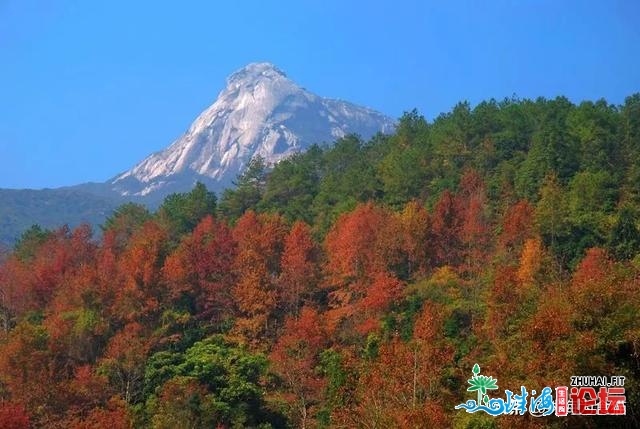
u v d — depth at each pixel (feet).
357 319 224.33
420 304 216.95
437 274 238.68
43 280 270.05
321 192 346.95
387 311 223.51
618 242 235.20
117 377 200.54
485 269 237.25
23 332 199.72
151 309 240.73
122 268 256.52
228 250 267.80
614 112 343.67
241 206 360.07
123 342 208.95
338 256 254.06
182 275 252.01
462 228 262.47
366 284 244.01
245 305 244.42
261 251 266.36
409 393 121.90
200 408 170.91
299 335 209.77
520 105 371.76
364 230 257.14
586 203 253.44
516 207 255.70
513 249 247.09
